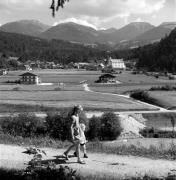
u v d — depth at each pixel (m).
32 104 77.31
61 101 88.12
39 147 16.50
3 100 87.12
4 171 10.50
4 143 17.25
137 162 14.06
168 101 89.62
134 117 64.25
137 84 151.25
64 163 13.48
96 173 12.09
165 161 14.33
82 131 13.98
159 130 47.59
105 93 118.31
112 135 35.84
